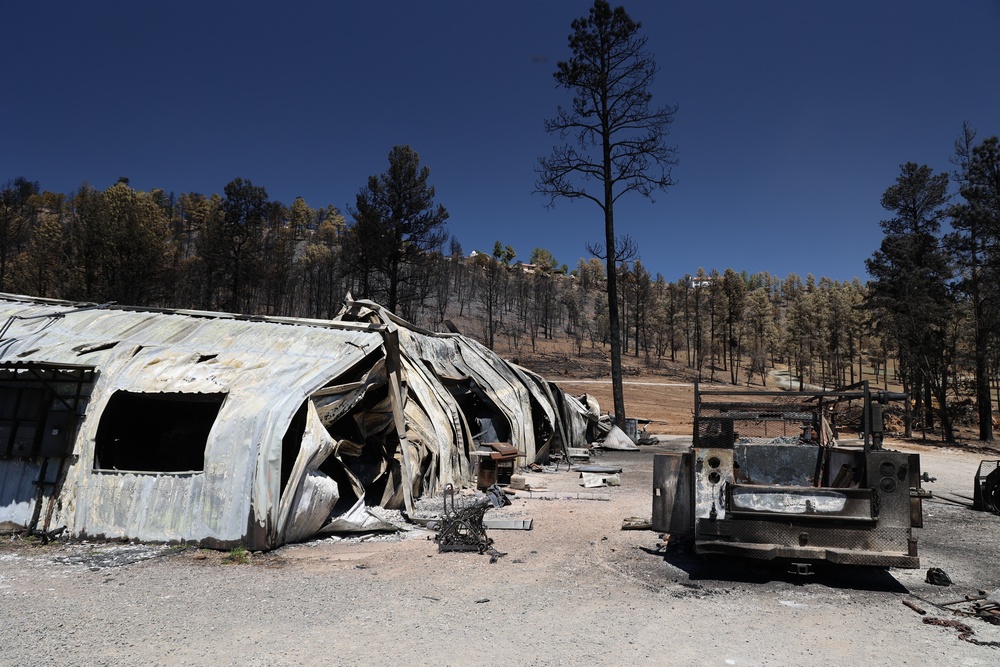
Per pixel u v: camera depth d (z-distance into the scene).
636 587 6.23
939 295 36.47
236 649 4.41
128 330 11.35
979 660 4.37
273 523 7.68
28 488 8.35
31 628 4.80
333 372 9.66
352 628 4.91
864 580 6.58
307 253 106.50
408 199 36.62
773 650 4.54
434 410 12.77
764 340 104.19
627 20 24.95
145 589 5.95
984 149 34.28
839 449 7.30
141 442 10.83
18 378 8.84
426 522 9.41
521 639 4.71
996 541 8.76
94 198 41.69
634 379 64.44
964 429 42.34
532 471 16.53
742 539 6.29
